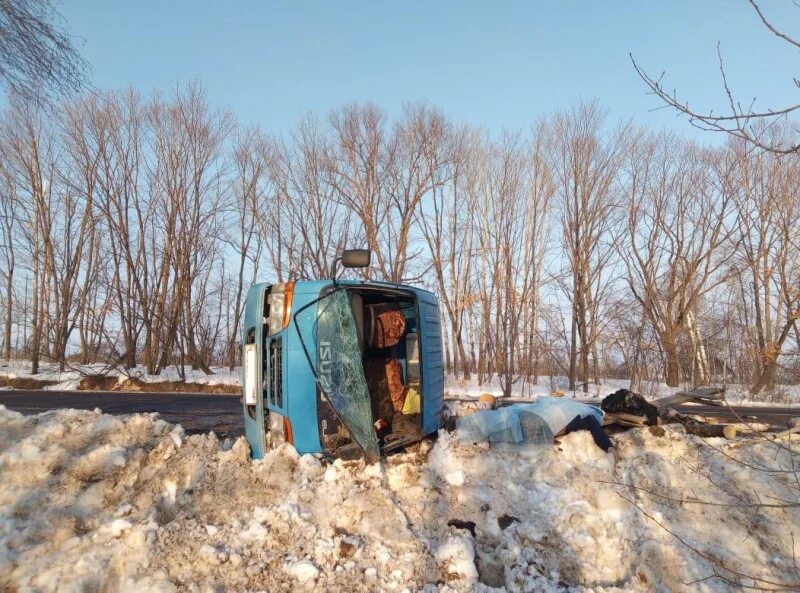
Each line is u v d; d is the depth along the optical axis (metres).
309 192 26.05
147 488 5.36
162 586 4.21
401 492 5.50
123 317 25.25
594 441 6.45
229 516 5.13
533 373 25.34
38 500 5.05
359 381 5.75
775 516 5.53
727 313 18.75
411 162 25.81
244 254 28.11
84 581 4.25
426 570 4.59
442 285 27.56
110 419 6.23
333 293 5.92
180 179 25.55
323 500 5.29
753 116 3.30
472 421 6.60
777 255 12.96
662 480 5.96
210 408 13.61
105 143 24.88
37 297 29.20
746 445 6.70
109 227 24.77
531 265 25.38
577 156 24.22
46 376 21.06
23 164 26.47
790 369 9.66
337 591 4.32
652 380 21.48
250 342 6.22
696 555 5.01
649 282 22.53
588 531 5.20
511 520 5.36
